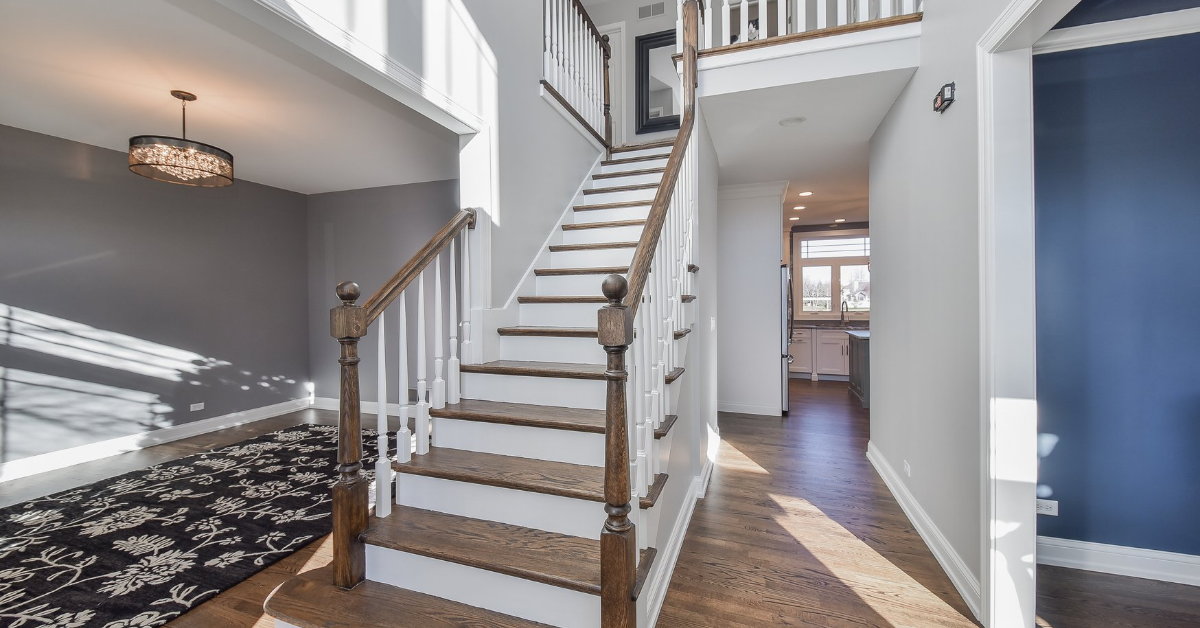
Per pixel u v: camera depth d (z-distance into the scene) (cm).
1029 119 172
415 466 207
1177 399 204
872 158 354
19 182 350
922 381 251
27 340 352
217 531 255
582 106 402
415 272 216
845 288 767
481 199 262
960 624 185
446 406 238
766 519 272
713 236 374
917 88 254
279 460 372
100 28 216
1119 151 205
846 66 263
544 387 238
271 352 522
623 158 423
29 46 232
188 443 421
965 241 197
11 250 346
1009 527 176
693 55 284
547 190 334
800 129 340
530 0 313
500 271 277
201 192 462
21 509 283
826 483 325
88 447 379
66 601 197
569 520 187
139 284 415
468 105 251
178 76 266
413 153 409
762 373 524
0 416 338
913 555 233
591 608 159
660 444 198
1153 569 208
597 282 301
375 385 534
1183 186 200
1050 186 212
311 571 195
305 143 383
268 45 213
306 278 563
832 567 223
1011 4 158
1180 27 188
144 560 227
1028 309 173
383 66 199
